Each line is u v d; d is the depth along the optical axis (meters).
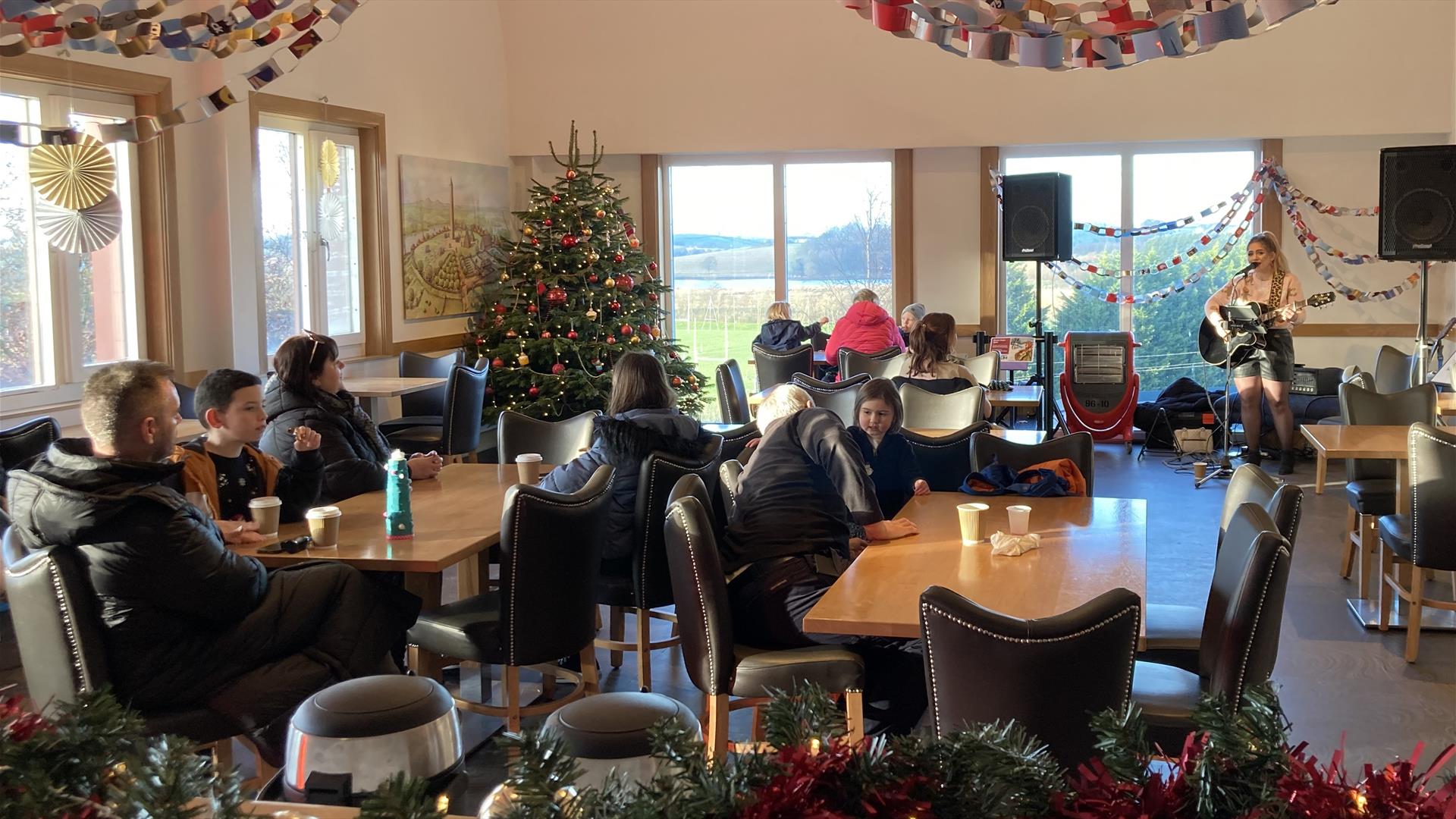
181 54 2.74
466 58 10.05
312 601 2.97
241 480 3.68
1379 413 5.69
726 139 10.56
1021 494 4.11
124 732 1.21
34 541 2.74
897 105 10.36
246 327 7.28
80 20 2.60
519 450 5.17
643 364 4.21
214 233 7.10
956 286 10.68
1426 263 7.95
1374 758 3.60
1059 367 10.76
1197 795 1.09
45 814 1.09
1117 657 2.21
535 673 4.46
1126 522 3.64
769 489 3.46
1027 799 1.10
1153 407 9.70
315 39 2.94
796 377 6.49
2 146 5.83
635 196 10.88
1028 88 10.19
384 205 8.86
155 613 2.74
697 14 10.42
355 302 8.82
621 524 4.16
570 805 1.04
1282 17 1.96
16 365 5.95
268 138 7.80
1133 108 10.07
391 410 9.05
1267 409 9.26
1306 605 5.27
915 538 3.45
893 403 4.18
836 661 3.05
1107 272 10.62
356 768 1.29
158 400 2.81
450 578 6.02
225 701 2.82
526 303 9.69
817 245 10.98
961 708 2.26
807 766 1.07
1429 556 4.41
